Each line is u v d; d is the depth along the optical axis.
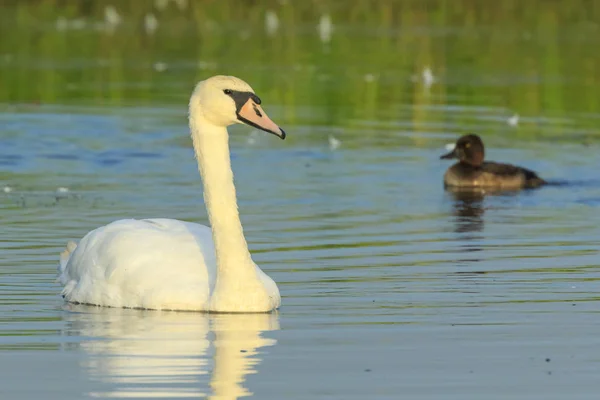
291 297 13.85
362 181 22.09
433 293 14.02
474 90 32.53
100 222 18.19
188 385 10.59
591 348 11.73
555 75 35.00
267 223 18.31
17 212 18.86
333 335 12.20
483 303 13.55
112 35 42.62
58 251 16.20
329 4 48.28
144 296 13.25
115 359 11.35
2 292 14.01
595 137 27.00
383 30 44.00
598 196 21.42
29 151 24.23
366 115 29.11
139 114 28.55
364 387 10.55
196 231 13.99
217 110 13.31
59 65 36.06
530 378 10.80
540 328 12.48
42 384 10.62
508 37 42.25
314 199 20.34
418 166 23.67
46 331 12.33
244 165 23.34
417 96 31.70
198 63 36.84
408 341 11.98
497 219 19.11
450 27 44.56
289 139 26.16
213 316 12.95
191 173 22.45
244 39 42.03
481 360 11.34
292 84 33.06
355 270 15.25
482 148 22.52
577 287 14.33
